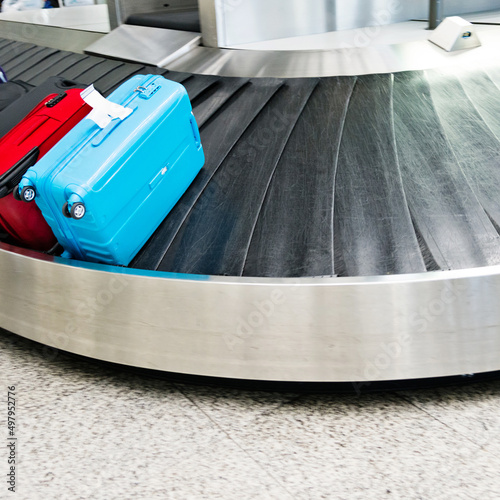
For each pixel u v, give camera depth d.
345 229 3.11
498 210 3.08
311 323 2.55
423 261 2.84
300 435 2.56
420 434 2.52
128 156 2.82
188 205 3.42
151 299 2.69
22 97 3.95
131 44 5.73
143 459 2.47
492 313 2.53
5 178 2.83
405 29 5.48
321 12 5.50
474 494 2.21
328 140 3.85
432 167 3.48
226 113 4.29
